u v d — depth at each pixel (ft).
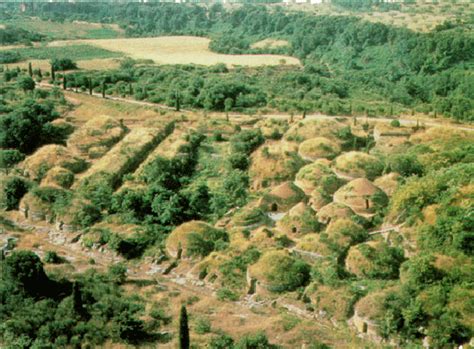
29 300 184.96
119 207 262.47
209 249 226.58
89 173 306.96
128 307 186.19
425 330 169.07
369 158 290.15
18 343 163.32
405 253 212.23
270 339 173.37
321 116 393.91
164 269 221.66
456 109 388.16
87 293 191.21
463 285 176.35
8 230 253.24
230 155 318.24
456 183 224.33
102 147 335.88
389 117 392.47
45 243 243.40
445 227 199.41
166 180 285.02
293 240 231.30
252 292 201.57
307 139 328.90
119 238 232.53
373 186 256.73
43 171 305.12
